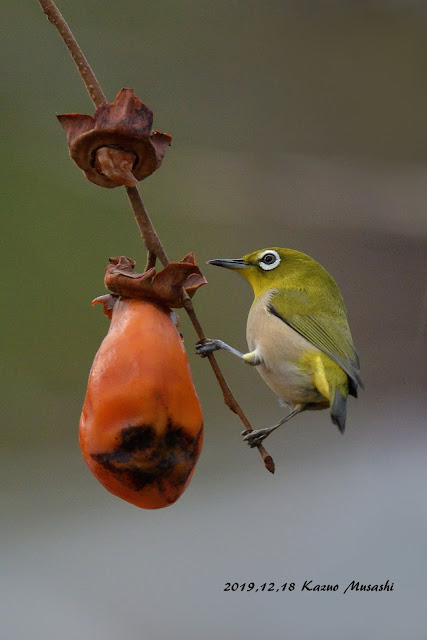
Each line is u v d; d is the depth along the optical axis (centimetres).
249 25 1263
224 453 1241
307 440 1278
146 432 390
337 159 1269
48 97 1224
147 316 403
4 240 1182
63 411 1179
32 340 1186
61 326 1196
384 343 1361
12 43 1210
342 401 721
